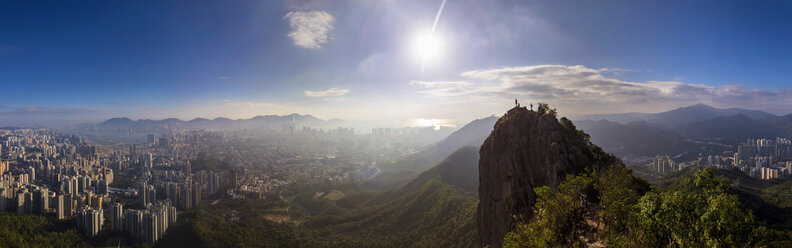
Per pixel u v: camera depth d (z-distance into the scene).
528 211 57.44
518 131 66.38
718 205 25.42
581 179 40.19
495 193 67.31
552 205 36.84
